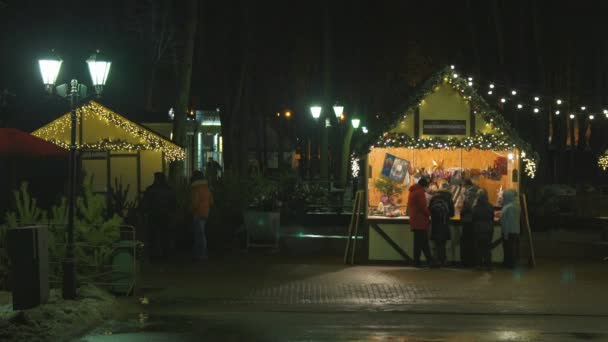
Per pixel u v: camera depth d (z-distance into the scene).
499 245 19.20
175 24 36.88
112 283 14.54
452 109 19.36
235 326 11.88
